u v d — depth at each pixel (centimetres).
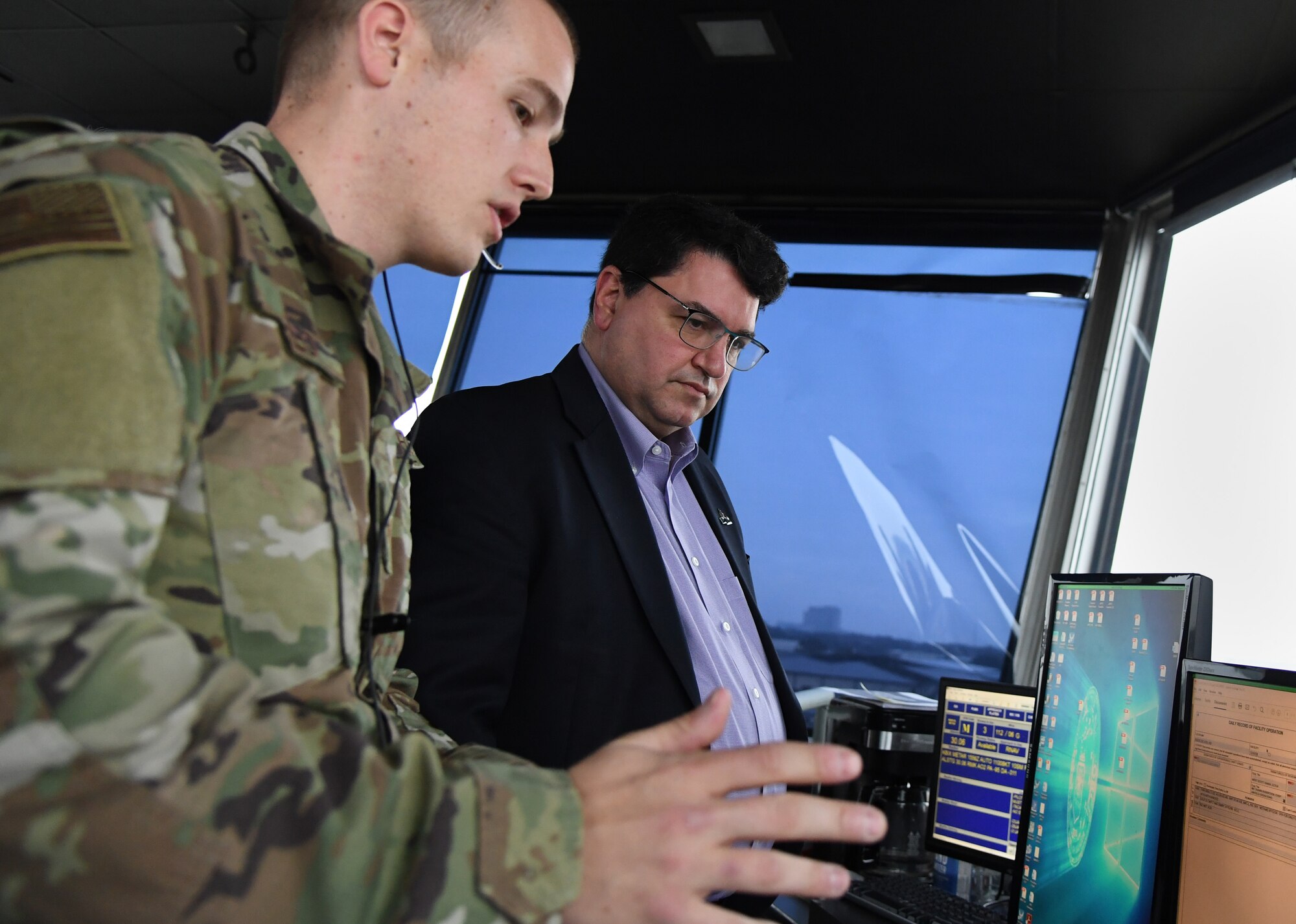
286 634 61
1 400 45
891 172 451
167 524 58
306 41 81
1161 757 126
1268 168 356
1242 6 307
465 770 52
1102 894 130
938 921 171
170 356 51
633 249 175
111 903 43
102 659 43
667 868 49
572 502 150
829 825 51
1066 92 369
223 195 64
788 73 385
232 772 46
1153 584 136
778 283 182
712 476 197
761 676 170
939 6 332
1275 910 106
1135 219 430
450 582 137
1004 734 200
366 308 80
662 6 352
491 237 89
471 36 81
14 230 49
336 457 69
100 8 401
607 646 145
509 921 47
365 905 47
